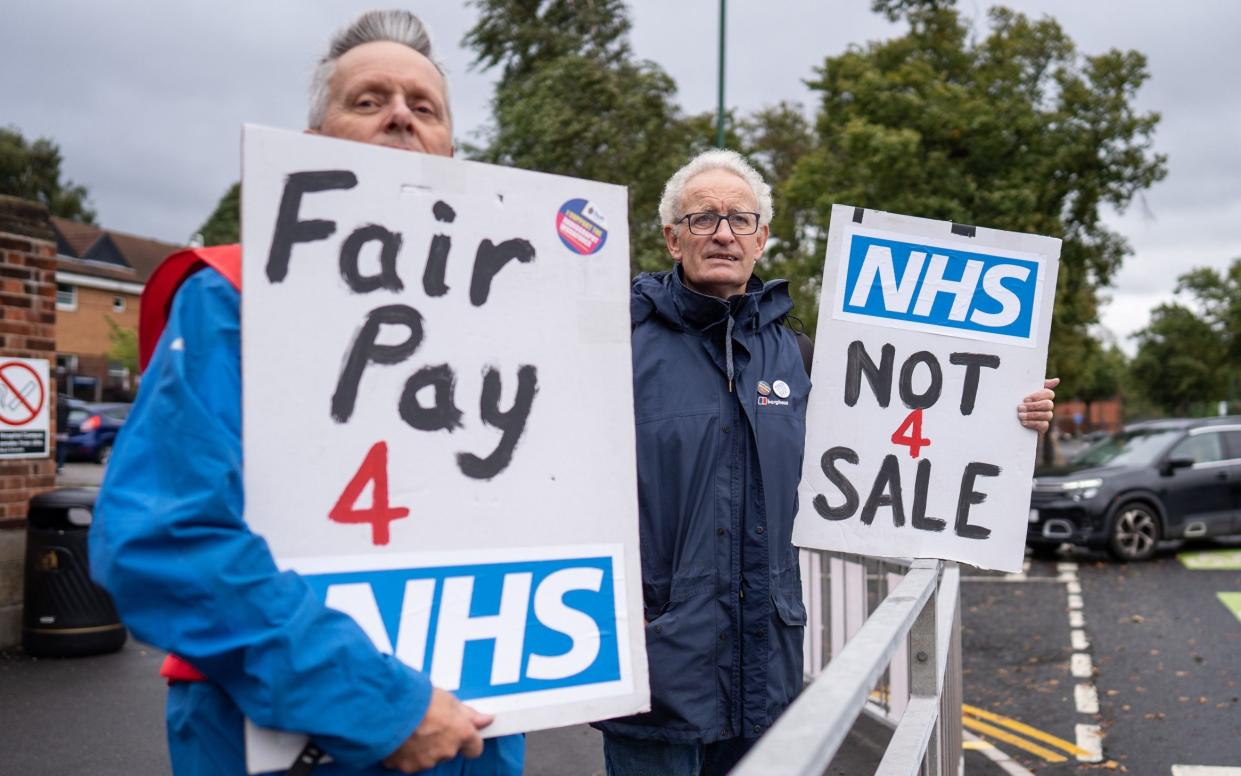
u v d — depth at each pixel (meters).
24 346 6.65
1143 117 23.44
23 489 6.67
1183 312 69.38
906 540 2.59
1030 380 2.66
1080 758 5.20
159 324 1.54
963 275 2.67
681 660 2.42
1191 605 9.12
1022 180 22.94
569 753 4.93
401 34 1.73
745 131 32.50
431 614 1.44
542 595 1.52
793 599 2.56
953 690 3.32
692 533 2.47
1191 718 5.83
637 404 2.56
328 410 1.41
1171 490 11.87
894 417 2.62
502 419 1.53
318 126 1.72
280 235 1.40
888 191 23.00
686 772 2.48
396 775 1.44
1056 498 11.85
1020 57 24.09
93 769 4.48
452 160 1.53
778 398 2.57
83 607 6.37
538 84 22.69
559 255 1.61
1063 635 8.10
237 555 1.25
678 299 2.62
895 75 23.25
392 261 1.47
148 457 1.30
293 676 1.24
